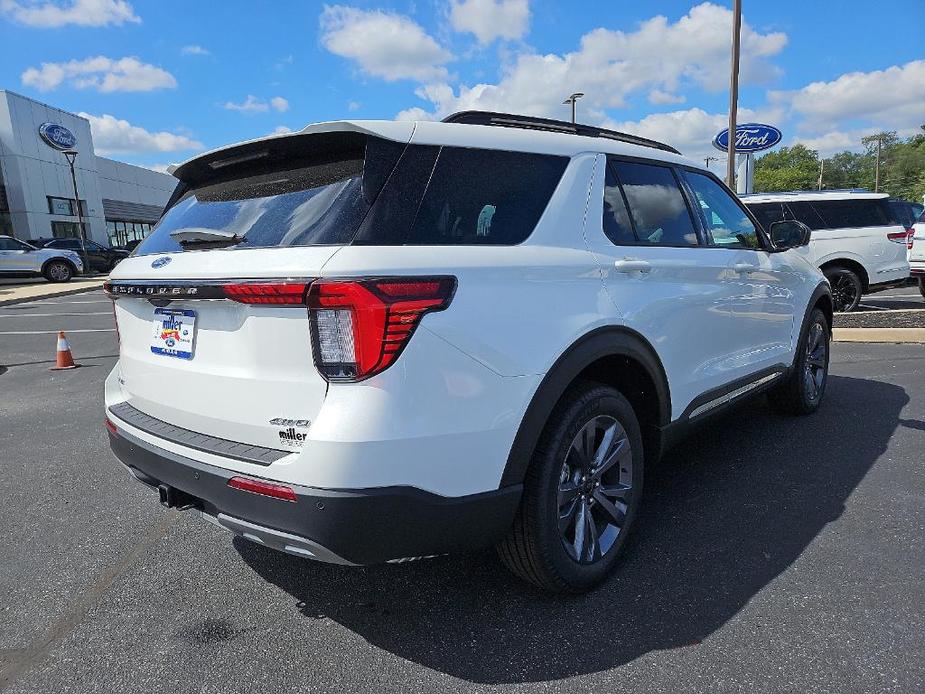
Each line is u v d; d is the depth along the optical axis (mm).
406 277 1916
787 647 2170
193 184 2895
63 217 35281
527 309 2227
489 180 2338
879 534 2930
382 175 2084
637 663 2133
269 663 2209
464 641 2291
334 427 1848
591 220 2650
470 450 2049
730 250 3533
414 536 1972
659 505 3348
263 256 2020
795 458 3922
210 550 3062
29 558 3014
